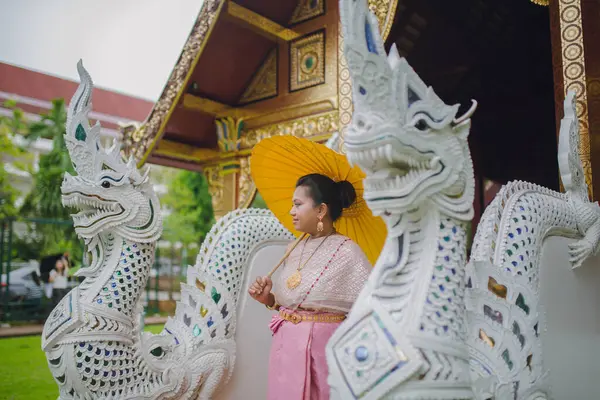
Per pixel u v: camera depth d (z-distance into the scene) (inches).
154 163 315.9
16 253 635.5
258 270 131.9
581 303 121.8
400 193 67.1
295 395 95.0
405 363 61.1
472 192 73.4
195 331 118.6
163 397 110.4
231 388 124.4
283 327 100.5
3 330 475.5
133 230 111.3
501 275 92.0
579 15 168.7
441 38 289.4
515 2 287.9
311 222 102.4
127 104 659.4
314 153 102.0
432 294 66.6
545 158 379.6
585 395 119.6
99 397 102.3
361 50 63.9
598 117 162.7
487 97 363.9
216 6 233.6
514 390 85.1
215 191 291.6
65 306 103.3
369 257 117.8
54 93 655.1
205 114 286.7
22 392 236.8
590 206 124.9
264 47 267.3
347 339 65.9
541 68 342.6
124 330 106.3
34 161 743.7
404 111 66.4
